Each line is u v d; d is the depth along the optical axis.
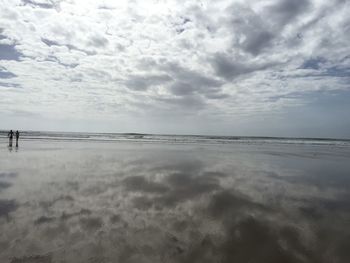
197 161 16.17
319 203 7.14
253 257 4.02
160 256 3.98
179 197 7.45
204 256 4.02
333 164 15.91
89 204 6.55
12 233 4.64
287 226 5.33
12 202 6.55
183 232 4.91
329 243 4.56
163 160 16.27
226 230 5.05
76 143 31.95
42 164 12.96
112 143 34.88
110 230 4.90
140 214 5.89
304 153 24.69
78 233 4.72
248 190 8.54
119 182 9.25
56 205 6.38
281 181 10.23
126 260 3.83
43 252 3.98
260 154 22.39
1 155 16.22
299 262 3.89
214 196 7.64
